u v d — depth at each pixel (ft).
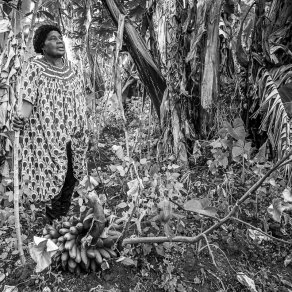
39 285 6.35
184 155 10.71
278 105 8.81
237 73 12.00
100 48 12.37
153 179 8.03
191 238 6.66
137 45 10.33
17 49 8.54
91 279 6.51
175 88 10.73
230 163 10.37
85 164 7.88
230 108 11.78
